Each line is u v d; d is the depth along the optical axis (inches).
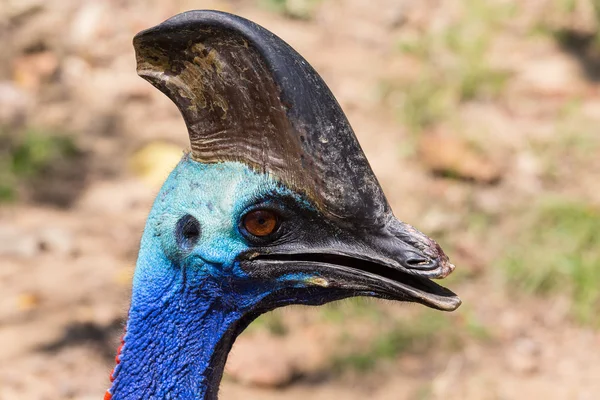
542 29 545.0
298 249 162.2
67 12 537.6
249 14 551.8
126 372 174.7
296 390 331.3
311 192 155.3
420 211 415.8
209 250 165.6
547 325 366.6
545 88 500.4
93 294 368.2
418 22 556.4
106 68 510.0
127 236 399.2
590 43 537.3
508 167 446.3
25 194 423.8
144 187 429.1
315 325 360.8
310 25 551.8
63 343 343.6
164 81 161.8
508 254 392.2
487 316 369.7
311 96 152.9
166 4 553.3
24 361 334.0
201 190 165.2
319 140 152.9
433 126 469.7
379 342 351.9
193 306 171.9
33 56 509.7
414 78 502.9
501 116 480.7
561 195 427.8
